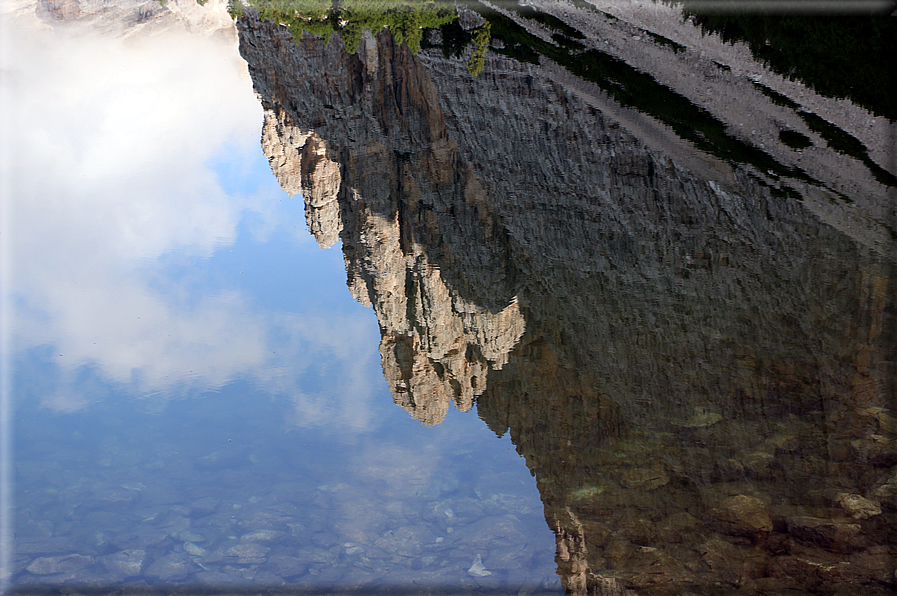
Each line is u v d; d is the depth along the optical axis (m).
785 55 59.44
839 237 49.03
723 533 30.72
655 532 32.81
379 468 61.19
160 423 72.19
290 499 59.88
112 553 55.91
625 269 57.75
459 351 63.19
